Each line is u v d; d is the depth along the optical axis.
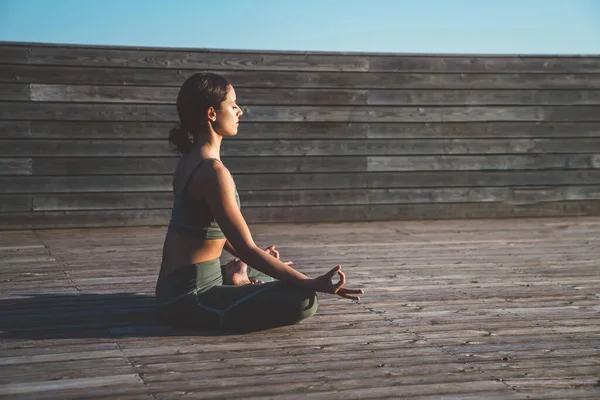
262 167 6.76
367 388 2.41
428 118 7.07
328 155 6.89
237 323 3.06
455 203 7.22
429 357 2.77
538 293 3.99
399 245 5.74
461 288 4.11
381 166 7.02
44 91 6.23
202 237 3.05
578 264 4.93
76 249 5.40
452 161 7.16
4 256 5.09
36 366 2.62
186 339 2.97
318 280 2.97
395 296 3.88
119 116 6.42
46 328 3.13
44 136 6.28
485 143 7.20
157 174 6.56
